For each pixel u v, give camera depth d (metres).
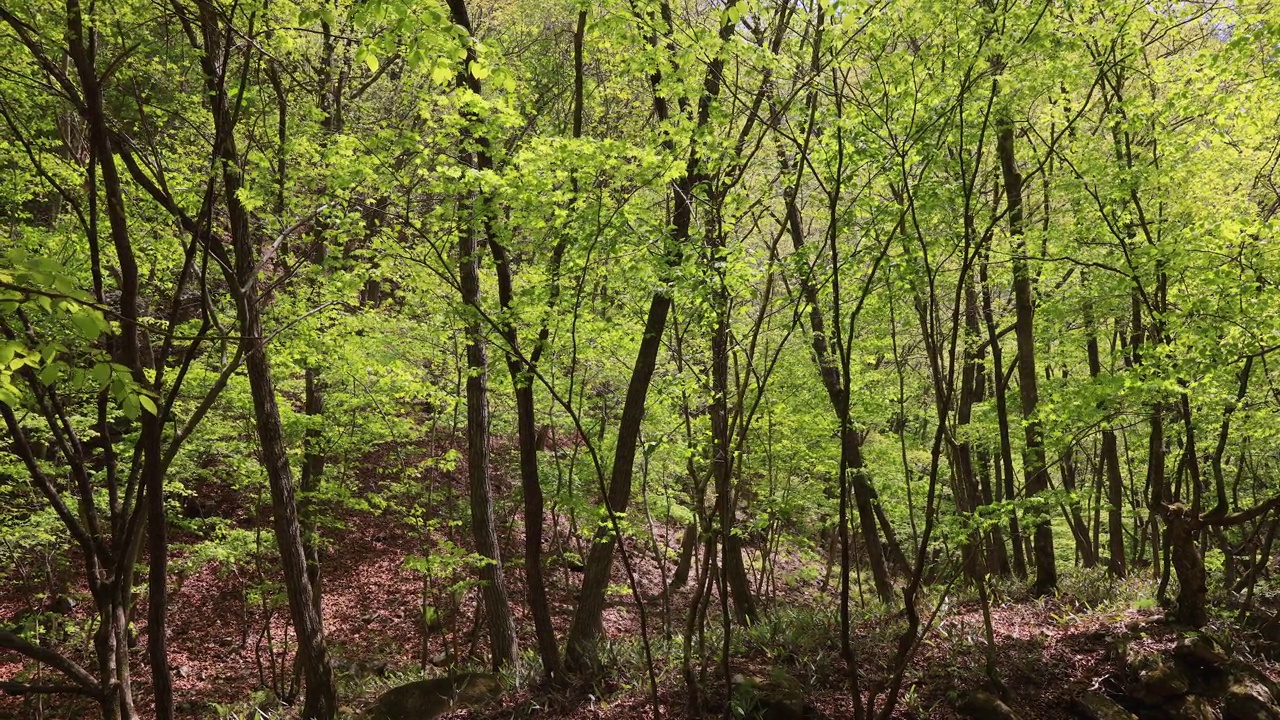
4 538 8.47
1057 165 9.69
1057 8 6.62
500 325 6.41
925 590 9.92
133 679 9.77
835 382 10.11
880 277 6.15
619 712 6.38
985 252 8.08
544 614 7.00
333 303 7.54
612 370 9.95
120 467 9.02
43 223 9.10
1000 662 6.82
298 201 7.38
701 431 9.13
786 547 18.45
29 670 9.29
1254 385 7.75
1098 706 6.15
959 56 5.50
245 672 10.34
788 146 6.02
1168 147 7.80
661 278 6.34
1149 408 7.23
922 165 6.06
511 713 6.58
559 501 8.40
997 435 10.37
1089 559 12.97
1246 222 6.20
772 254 5.55
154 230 7.63
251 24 5.16
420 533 11.05
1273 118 7.54
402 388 9.18
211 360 8.83
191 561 9.22
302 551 6.93
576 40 7.37
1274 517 7.65
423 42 3.62
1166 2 7.16
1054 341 11.95
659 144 5.91
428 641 11.56
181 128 8.43
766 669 6.80
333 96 10.80
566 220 6.04
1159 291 7.54
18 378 2.94
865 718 6.07
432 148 6.32
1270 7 6.84
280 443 6.82
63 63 6.01
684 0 6.78
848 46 5.30
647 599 14.13
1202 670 6.41
